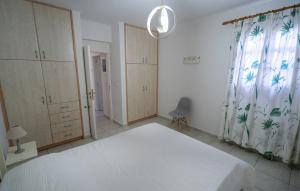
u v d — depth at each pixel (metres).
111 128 3.67
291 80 2.06
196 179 1.21
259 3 2.31
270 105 2.26
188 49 3.42
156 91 4.38
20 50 2.27
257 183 1.87
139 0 2.33
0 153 1.49
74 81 2.87
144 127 2.24
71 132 2.96
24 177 1.13
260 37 2.28
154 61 4.14
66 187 1.07
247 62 2.44
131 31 3.53
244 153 2.55
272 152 2.31
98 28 3.45
